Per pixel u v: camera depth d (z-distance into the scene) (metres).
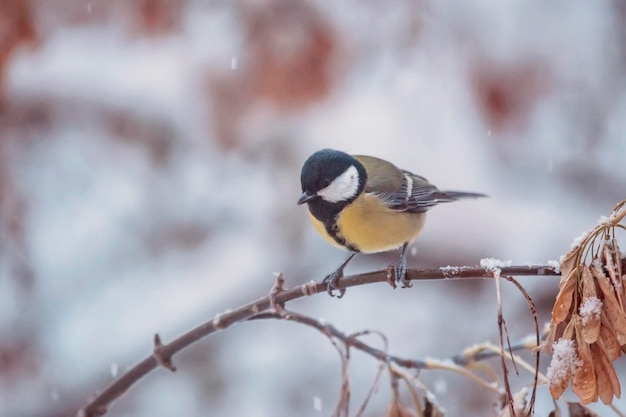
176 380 11.88
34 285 12.09
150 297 12.68
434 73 12.98
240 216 13.20
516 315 11.98
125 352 12.04
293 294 5.36
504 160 13.12
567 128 13.27
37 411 11.49
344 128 13.02
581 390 4.06
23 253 12.02
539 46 12.77
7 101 11.92
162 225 13.34
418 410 5.15
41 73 12.60
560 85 12.96
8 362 11.66
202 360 11.98
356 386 11.51
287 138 12.85
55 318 12.32
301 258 12.75
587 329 4.05
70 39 12.71
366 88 13.09
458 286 12.38
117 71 13.05
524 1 12.84
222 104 11.88
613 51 13.15
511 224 12.55
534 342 5.38
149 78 13.08
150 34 12.17
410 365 5.41
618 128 13.31
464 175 12.84
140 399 11.71
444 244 12.49
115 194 13.44
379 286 12.62
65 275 12.74
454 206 12.80
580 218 12.81
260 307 5.38
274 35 11.16
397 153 12.88
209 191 13.41
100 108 13.15
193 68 12.15
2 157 12.01
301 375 11.80
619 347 4.02
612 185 13.12
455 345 11.91
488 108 12.66
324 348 12.04
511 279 4.30
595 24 13.12
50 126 12.91
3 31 10.52
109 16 12.17
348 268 12.65
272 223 12.98
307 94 11.43
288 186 13.02
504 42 12.74
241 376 11.84
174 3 11.95
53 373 11.80
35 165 12.85
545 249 12.30
